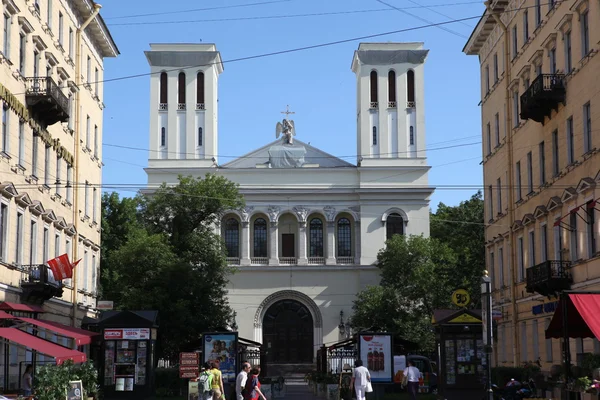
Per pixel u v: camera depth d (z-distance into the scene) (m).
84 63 54.88
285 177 90.00
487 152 58.22
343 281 88.19
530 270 43.47
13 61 39.38
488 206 57.81
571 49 40.41
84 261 55.25
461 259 85.12
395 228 89.00
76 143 52.22
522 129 49.16
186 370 41.56
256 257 89.69
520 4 49.31
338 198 89.69
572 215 40.47
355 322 79.06
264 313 88.44
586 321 26.02
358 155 92.44
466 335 38.34
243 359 58.22
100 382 39.56
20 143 41.03
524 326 48.72
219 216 75.19
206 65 90.88
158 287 64.56
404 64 91.19
